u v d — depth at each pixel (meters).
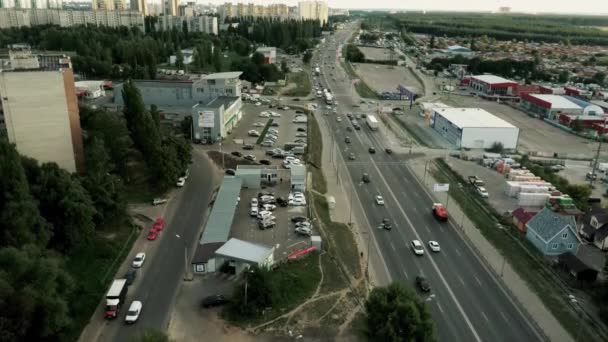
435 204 108.81
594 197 121.12
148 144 106.12
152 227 92.50
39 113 101.69
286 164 128.25
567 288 79.56
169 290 73.19
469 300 75.62
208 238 83.69
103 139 106.69
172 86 178.25
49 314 57.34
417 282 79.25
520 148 162.62
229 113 159.50
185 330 64.62
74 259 78.38
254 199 104.00
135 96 109.62
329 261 83.50
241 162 131.00
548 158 152.38
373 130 177.75
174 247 85.75
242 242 81.88
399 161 144.12
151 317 66.94
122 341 62.06
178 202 104.38
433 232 98.56
